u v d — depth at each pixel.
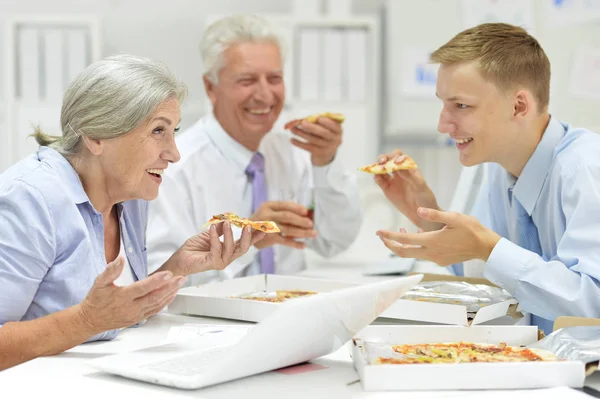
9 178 1.34
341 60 3.80
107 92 1.35
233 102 2.34
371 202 3.77
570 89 3.58
